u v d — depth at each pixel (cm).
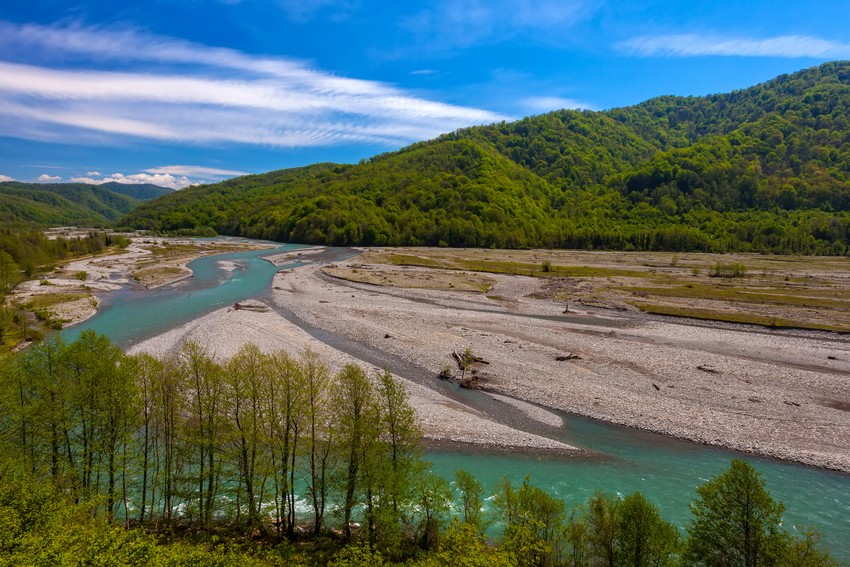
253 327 6731
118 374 2459
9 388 2389
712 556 2064
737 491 2027
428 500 2525
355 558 2084
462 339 6406
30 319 6906
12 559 1506
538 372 5234
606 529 2153
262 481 2645
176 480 2608
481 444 3734
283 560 2258
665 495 3120
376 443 2527
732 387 4866
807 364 5656
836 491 3186
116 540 1697
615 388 4841
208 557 1819
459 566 1845
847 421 4150
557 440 3853
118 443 2553
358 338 6444
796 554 1983
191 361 2727
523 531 2133
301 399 2622
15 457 2305
